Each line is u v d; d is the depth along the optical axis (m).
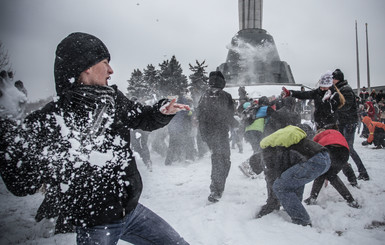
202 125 4.36
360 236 2.88
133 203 1.49
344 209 3.56
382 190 4.18
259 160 3.86
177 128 7.43
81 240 1.38
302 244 2.75
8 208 4.11
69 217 1.38
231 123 4.43
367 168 5.61
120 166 1.44
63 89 1.42
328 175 3.73
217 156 4.27
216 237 3.02
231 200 4.23
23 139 1.23
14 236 3.11
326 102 4.24
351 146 4.82
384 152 7.43
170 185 5.42
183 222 3.50
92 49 1.45
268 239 2.87
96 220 1.36
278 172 3.32
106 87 1.45
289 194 3.19
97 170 1.36
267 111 5.79
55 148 1.30
